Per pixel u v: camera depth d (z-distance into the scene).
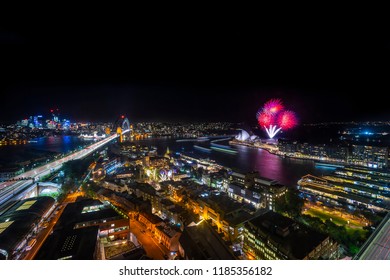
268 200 125.25
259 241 77.56
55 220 98.88
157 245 86.88
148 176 196.88
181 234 85.19
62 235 75.00
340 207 120.81
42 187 146.88
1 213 102.69
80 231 77.38
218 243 77.38
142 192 132.62
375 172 184.25
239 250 84.06
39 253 67.25
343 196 134.88
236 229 89.75
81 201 108.12
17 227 81.50
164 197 133.62
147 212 107.19
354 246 81.94
